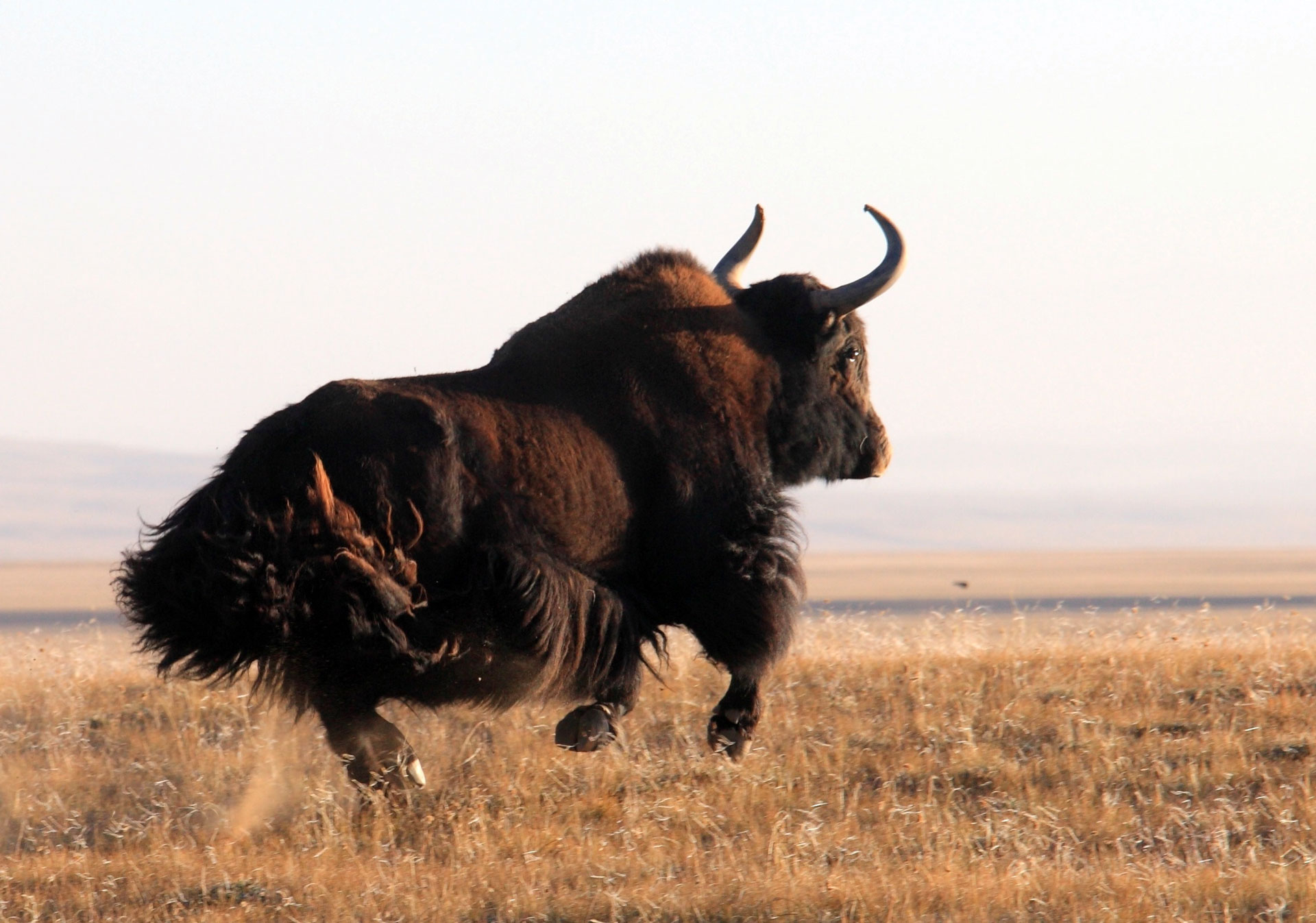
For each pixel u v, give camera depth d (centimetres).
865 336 3712
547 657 2903
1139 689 3941
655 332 3259
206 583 2661
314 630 2694
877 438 3700
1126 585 18550
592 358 3181
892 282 3522
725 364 3312
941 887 2495
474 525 2852
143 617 2769
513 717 3691
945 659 4388
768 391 3409
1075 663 4247
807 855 2700
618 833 2884
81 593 17762
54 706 4006
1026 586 18200
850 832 2859
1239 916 2419
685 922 2403
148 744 3638
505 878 2602
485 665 2884
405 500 2775
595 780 3244
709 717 3712
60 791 3291
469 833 2845
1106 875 2562
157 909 2523
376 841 2789
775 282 3556
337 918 2428
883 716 3762
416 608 2766
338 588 2666
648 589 3181
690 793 3136
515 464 2931
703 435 3222
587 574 3041
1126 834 2850
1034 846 2798
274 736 3584
